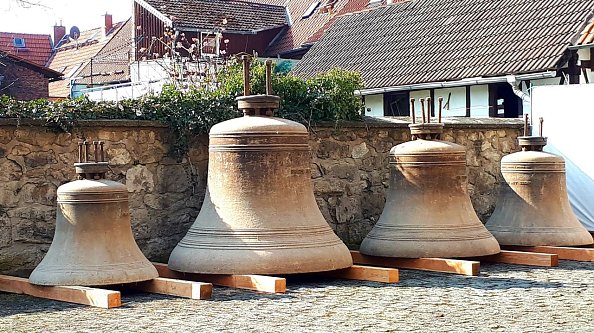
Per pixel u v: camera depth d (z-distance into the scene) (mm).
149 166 9781
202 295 7668
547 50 19328
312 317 6773
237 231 8562
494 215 11039
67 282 7773
